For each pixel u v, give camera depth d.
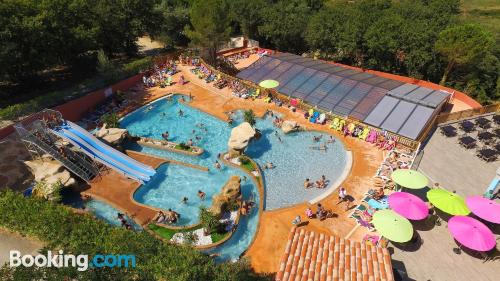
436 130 37.66
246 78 48.09
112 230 21.11
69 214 22.58
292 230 20.16
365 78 43.72
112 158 32.19
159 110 43.72
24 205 23.17
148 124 40.72
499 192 28.42
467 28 46.28
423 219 25.59
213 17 50.97
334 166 33.03
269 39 70.88
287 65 48.16
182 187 30.67
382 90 40.00
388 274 16.83
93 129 38.88
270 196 29.44
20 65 40.50
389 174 30.83
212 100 45.34
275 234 25.19
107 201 28.50
